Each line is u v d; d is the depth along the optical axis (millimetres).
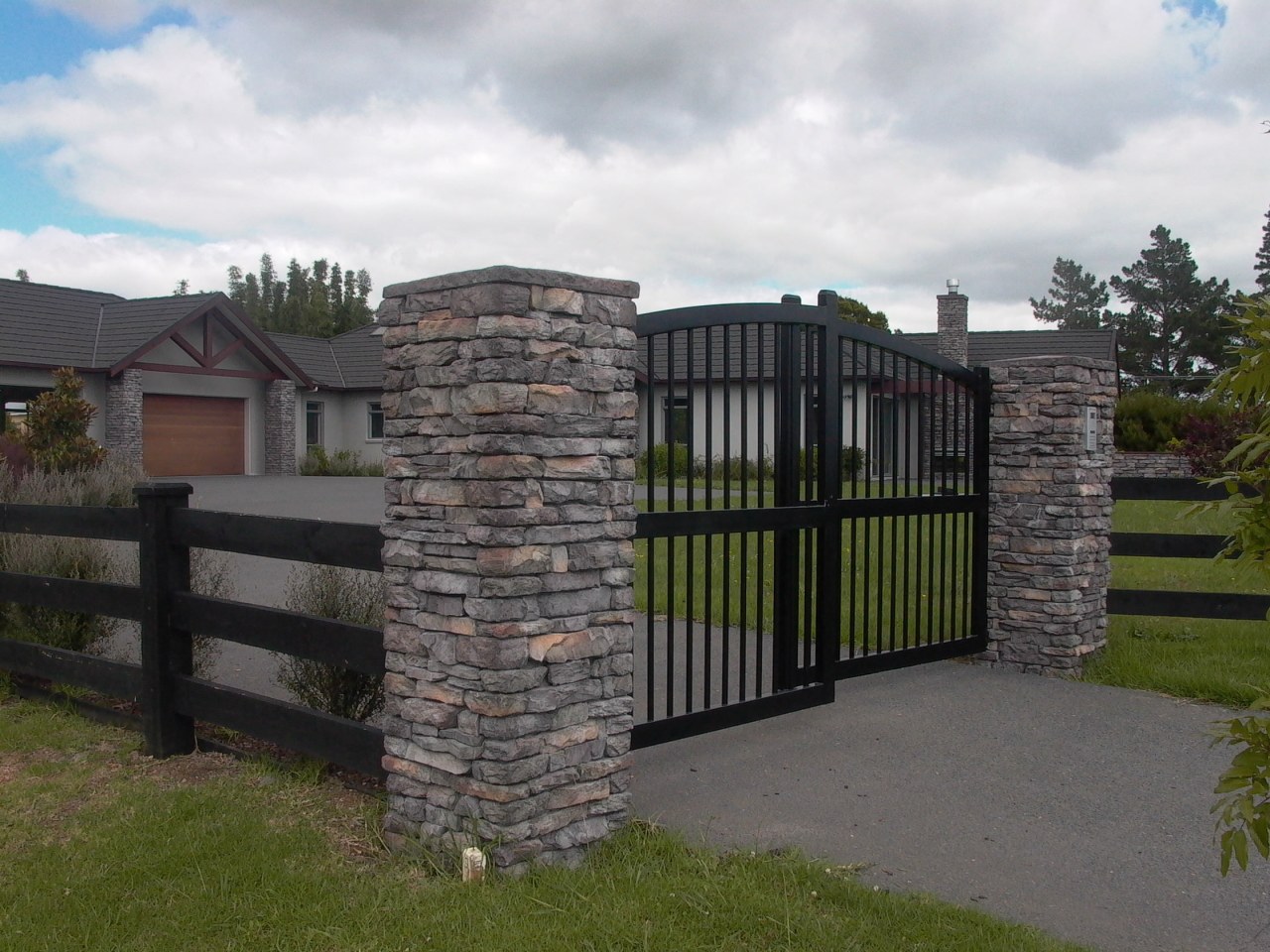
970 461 6984
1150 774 4609
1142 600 6832
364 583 4945
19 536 6047
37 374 20781
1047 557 6570
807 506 5391
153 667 4699
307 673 4766
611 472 3666
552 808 3490
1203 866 3656
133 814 3971
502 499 3316
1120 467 24344
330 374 29969
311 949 2992
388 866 3531
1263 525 2053
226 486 21234
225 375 23797
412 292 3605
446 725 3486
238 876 3414
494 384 3316
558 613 3490
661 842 3676
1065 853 3754
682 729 4617
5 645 5609
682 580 9492
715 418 13797
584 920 3105
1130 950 3072
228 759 4711
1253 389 2018
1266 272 48906
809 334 5469
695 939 3010
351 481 23234
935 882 3504
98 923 3139
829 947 2977
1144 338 52000
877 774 4578
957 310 28984
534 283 3385
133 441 21828
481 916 3115
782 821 4020
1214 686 5883
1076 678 6453
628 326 3738
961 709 5676
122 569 6188
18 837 3805
